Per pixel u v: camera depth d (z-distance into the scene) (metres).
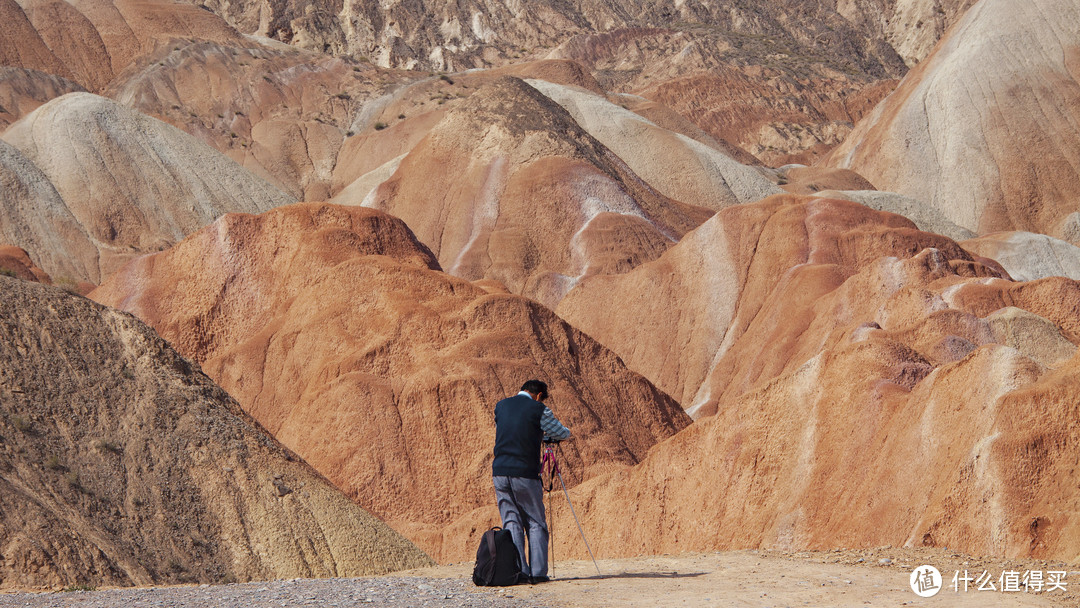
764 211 77.00
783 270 72.38
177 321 58.69
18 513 19.27
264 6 195.38
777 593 8.82
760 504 27.33
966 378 21.66
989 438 18.31
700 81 199.25
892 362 27.36
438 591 9.16
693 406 68.25
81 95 104.00
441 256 94.94
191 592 9.97
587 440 47.59
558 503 33.19
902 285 59.09
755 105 195.75
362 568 24.27
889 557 11.48
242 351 53.75
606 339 77.75
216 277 59.62
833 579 9.75
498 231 93.50
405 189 102.06
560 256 91.31
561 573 11.34
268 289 58.62
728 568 10.84
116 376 25.14
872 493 22.72
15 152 93.50
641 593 8.81
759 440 28.56
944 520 18.28
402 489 44.94
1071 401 17.41
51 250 87.69
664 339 75.00
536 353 50.78
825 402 27.34
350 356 50.28
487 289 59.66
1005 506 17.23
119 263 89.31
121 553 20.84
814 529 24.59
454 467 45.44
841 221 73.75
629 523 30.86
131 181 97.31
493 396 47.31
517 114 103.56
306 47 193.50
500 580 9.59
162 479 23.56
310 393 49.41
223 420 25.92
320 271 57.06
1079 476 16.59
